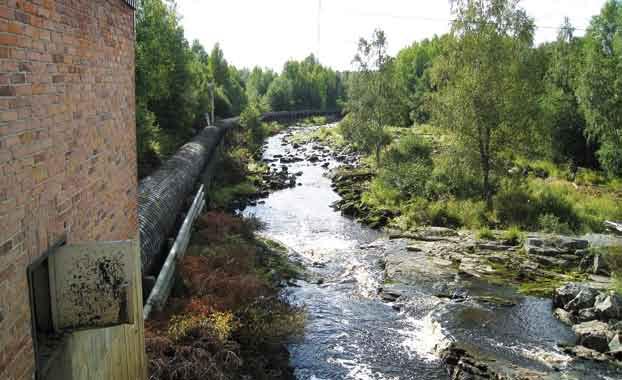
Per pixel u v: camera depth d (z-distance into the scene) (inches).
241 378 324.5
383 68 1269.7
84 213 165.5
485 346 398.9
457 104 851.4
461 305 479.5
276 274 534.9
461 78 866.1
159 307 352.8
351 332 421.7
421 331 428.1
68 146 149.1
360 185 1063.6
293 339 400.5
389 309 472.7
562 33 1462.8
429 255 631.2
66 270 135.2
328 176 1207.6
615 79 1108.5
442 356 381.7
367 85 1268.5
